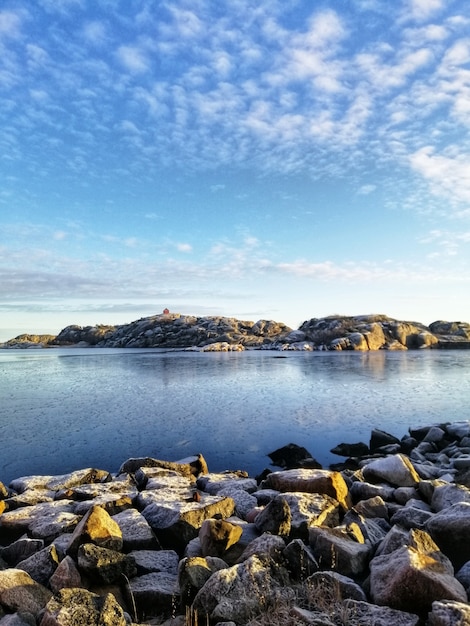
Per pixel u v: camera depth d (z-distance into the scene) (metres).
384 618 5.00
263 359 90.62
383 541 6.80
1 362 92.94
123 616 5.22
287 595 5.61
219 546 7.13
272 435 22.31
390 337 152.38
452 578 5.65
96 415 28.14
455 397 35.31
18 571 6.05
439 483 10.40
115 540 7.12
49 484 12.98
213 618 5.28
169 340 186.00
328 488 9.95
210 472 16.61
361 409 29.80
